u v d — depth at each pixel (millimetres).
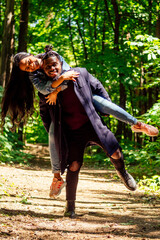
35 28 18109
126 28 16656
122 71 13172
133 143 13672
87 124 3904
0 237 2793
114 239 2959
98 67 13617
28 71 3615
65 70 3584
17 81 3861
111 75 13945
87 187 7383
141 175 9008
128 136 19594
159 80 9977
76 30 19344
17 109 4004
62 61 3600
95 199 5746
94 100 3809
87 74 3818
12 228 3150
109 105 3711
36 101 4000
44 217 3895
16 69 3756
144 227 3451
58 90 3506
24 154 12477
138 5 15820
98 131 3689
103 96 3879
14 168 10023
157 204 5250
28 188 6395
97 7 17344
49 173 10141
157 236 3078
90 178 9469
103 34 17859
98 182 8523
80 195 6148
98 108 3789
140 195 6348
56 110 3766
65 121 3865
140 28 16266
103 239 2955
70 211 4039
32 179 7891
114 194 6488
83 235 3117
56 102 3738
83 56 19359
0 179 6848
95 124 3682
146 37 8297
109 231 3303
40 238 2910
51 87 3455
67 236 3047
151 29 15398
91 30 18719
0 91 9648
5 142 11172
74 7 17172
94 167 13586
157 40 8234
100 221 3836
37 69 3576
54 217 3959
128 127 19453
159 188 7102
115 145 3766
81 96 3662
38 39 18609
